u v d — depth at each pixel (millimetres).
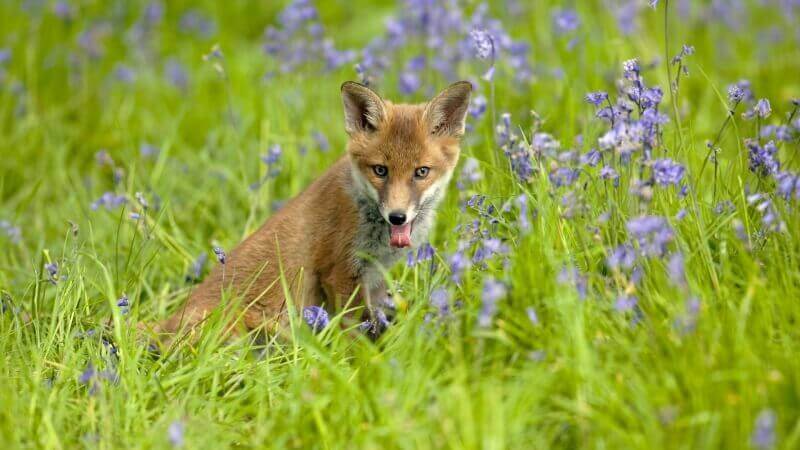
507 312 8156
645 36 15953
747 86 10867
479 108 11344
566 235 8914
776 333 7746
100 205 12039
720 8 17422
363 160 10266
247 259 10477
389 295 10312
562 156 9008
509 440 7047
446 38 14773
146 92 17016
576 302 7836
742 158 9883
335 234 10328
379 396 7656
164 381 8398
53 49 17906
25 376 8359
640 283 8273
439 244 11336
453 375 7664
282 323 10312
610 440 6992
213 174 13383
